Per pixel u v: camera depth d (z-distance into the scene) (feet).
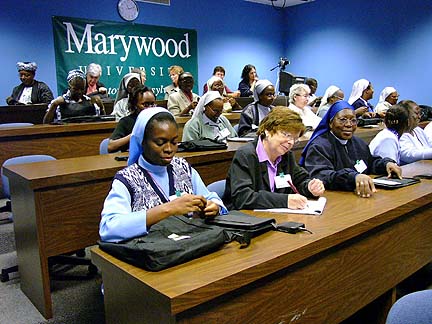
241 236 4.27
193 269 3.75
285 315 4.34
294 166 6.55
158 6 22.70
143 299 3.60
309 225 4.93
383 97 20.49
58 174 6.78
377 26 24.34
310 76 28.12
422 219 6.51
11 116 13.41
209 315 3.64
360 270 5.33
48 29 19.21
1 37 17.99
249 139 11.09
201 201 4.57
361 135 12.40
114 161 8.07
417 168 8.32
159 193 4.98
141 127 4.92
